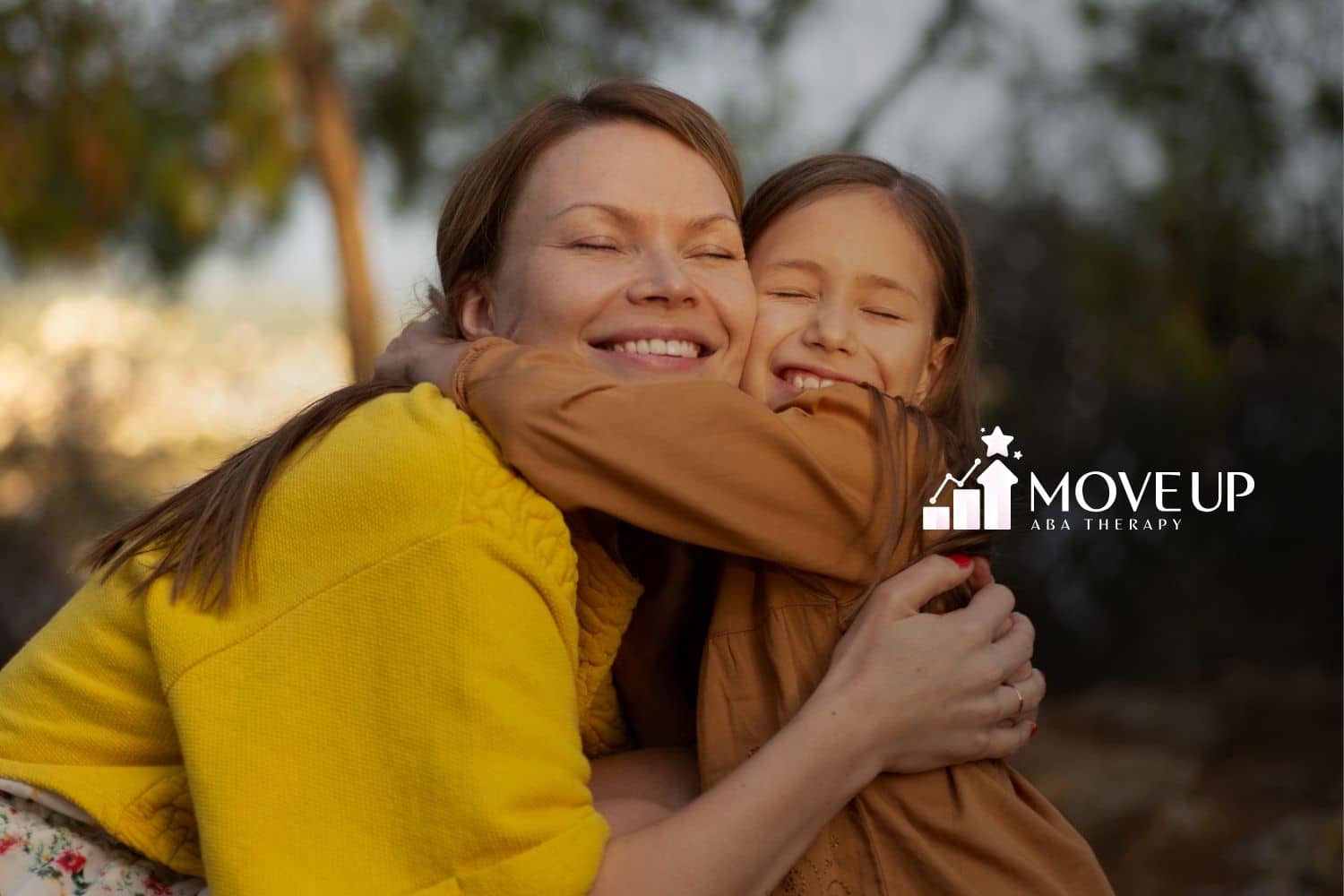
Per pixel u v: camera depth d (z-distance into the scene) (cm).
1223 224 542
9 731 159
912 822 159
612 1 575
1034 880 158
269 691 142
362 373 596
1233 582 723
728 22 567
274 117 617
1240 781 552
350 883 137
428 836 136
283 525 148
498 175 183
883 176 202
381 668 141
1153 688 702
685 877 140
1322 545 706
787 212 198
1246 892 460
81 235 631
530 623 145
